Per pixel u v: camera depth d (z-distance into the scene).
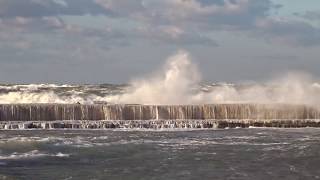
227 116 55.31
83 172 25.80
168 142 37.72
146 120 50.94
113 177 24.59
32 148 33.75
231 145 36.16
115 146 35.19
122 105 53.28
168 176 24.89
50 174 25.28
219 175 25.19
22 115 50.84
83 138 39.62
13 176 24.56
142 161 29.09
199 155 31.34
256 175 25.28
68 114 51.91
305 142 38.09
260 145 36.22
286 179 24.47
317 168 27.25
